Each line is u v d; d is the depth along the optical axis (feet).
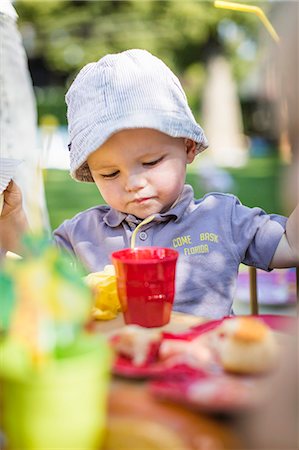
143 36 43.93
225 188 23.98
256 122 44.27
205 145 4.91
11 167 4.81
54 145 33.91
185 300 4.66
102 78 4.55
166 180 4.57
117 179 4.61
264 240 4.60
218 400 2.08
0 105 7.66
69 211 20.81
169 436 2.01
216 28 44.98
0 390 2.10
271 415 2.08
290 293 8.15
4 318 2.23
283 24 2.52
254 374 2.38
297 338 2.34
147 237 4.79
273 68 2.58
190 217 4.82
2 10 7.25
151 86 4.51
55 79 51.98
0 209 4.69
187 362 2.50
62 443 2.00
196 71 49.06
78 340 2.21
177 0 43.60
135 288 3.25
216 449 1.97
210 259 4.70
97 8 43.75
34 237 2.43
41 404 1.98
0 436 2.17
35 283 2.14
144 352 2.57
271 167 32.40
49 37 45.21
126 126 4.33
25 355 2.06
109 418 2.17
